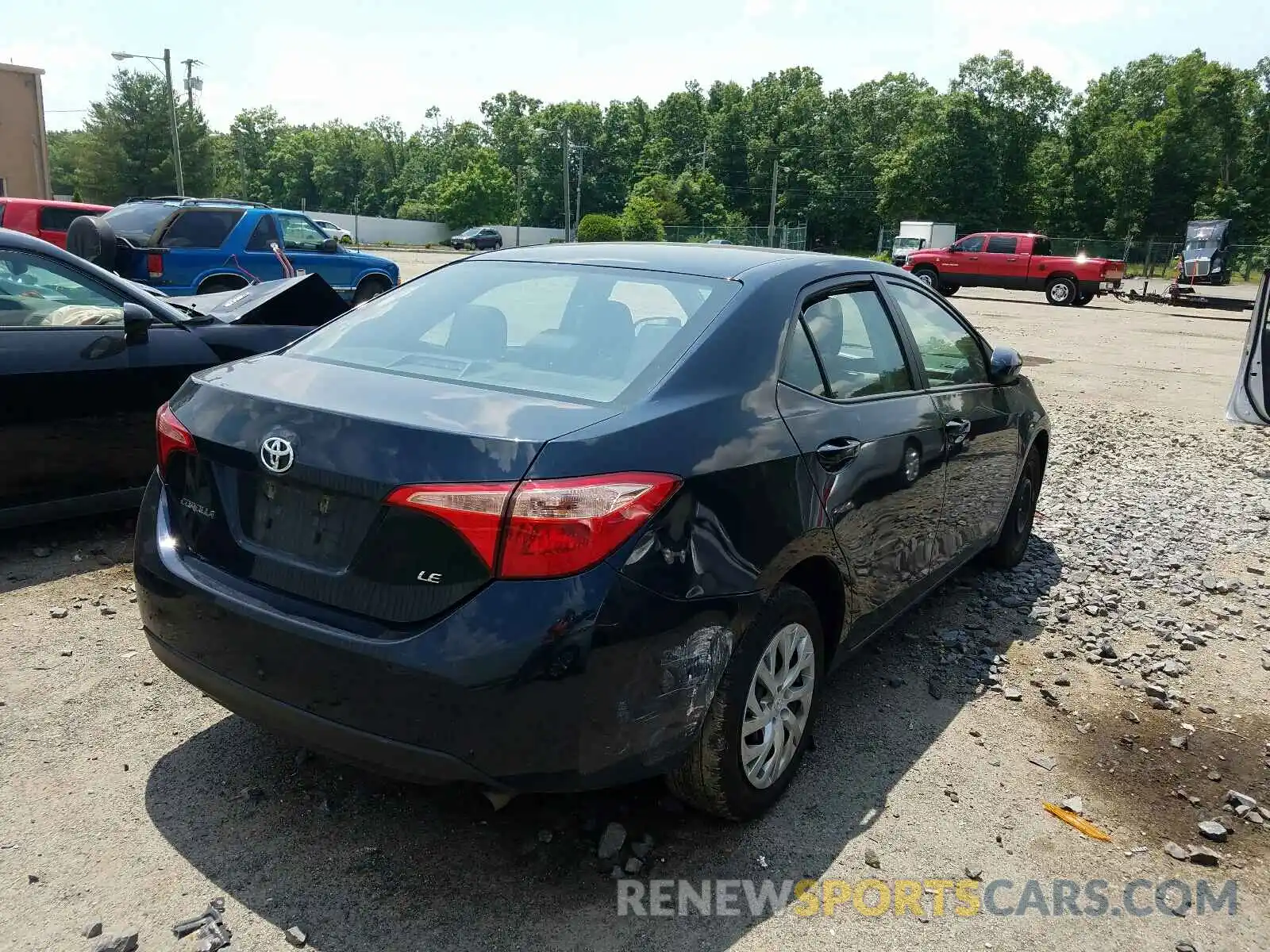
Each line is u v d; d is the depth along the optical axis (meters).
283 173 128.25
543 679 2.22
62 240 15.22
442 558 2.26
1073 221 80.75
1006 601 4.91
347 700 2.34
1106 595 5.05
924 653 4.26
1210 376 14.39
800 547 2.83
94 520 5.30
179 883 2.55
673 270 3.25
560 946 2.41
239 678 2.53
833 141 100.25
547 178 108.56
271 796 2.95
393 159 130.75
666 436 2.49
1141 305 30.83
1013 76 80.44
